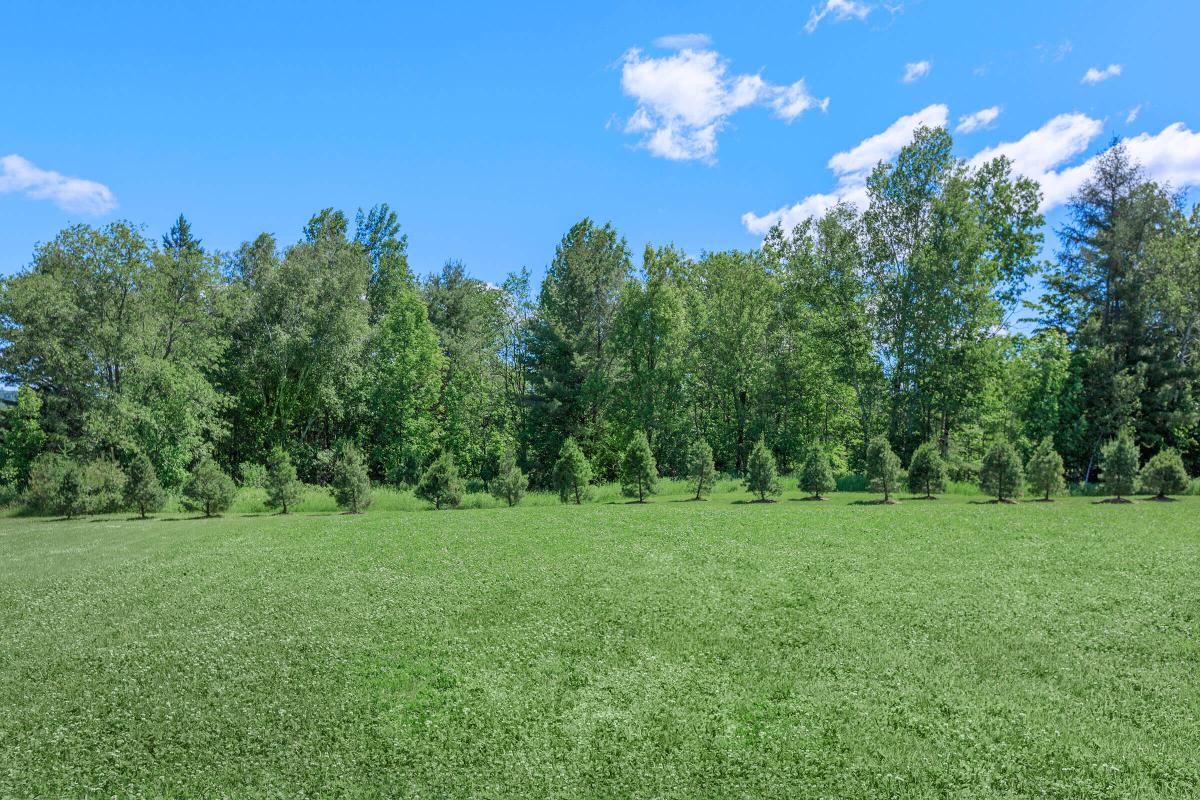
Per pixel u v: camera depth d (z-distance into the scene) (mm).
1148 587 12211
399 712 8062
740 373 45688
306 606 12492
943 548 16047
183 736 7594
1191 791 6020
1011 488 25953
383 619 11594
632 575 14148
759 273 45938
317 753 7168
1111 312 42594
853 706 7828
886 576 13445
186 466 42188
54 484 28781
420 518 24250
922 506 24469
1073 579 12891
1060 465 26266
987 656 9148
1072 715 7477
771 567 14516
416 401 47469
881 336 39938
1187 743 6824
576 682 8781
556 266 49344
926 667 8852
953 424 38938
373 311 54188
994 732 7137
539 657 9688
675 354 45562
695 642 10039
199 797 6449
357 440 49125
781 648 9680
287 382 46500
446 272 66375
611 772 6648
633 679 8812
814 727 7375
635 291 45281
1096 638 9727
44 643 10758
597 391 45281
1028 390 38062
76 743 7504
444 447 48656
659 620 11102
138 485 27875
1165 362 38500
